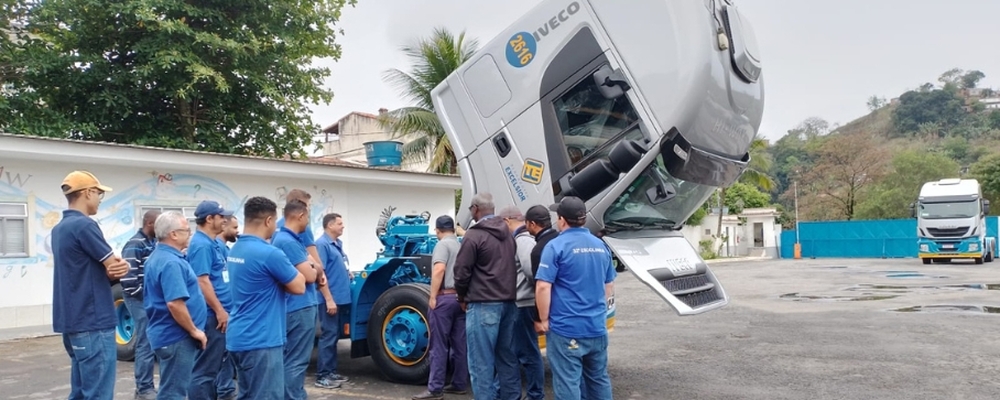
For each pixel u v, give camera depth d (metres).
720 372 7.12
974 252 26.17
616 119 5.91
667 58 5.69
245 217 4.48
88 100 17.86
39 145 10.47
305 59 21.38
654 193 6.00
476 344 5.45
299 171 14.32
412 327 6.49
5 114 17.05
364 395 6.32
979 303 12.62
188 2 18.11
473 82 6.74
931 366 7.16
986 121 92.06
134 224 12.33
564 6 6.22
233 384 6.33
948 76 114.81
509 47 6.52
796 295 15.14
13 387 6.85
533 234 5.32
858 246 37.66
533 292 5.70
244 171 13.55
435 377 6.01
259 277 4.28
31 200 11.09
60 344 9.63
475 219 5.69
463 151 6.81
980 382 6.43
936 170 47.19
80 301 4.48
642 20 5.83
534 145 6.30
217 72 18.20
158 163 12.12
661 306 13.46
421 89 23.47
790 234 39.97
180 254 4.73
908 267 25.39
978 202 26.38
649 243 6.36
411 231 7.68
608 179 5.81
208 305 5.33
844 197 49.78
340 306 6.98
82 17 17.69
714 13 5.88
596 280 4.54
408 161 24.91
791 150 83.88
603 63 5.97
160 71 17.50
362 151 36.41
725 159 6.31
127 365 7.90
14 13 17.84
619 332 10.02
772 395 6.12
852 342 8.71
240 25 18.77
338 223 6.93
